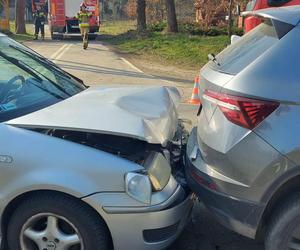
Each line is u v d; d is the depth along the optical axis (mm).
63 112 3516
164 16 35594
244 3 19547
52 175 3154
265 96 3020
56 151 3201
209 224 4297
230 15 19531
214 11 22625
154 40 21688
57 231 3266
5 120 3455
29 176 3184
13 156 3215
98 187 3135
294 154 2951
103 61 16375
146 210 3141
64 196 3205
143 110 3758
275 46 3133
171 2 23656
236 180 3137
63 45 22219
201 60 16609
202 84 3547
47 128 3273
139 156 3438
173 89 4871
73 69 14219
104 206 3125
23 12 30859
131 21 48906
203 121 3436
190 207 3584
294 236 3094
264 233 3330
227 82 3176
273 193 3062
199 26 22828
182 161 3867
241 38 3820
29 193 3252
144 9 25703
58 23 26078
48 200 3211
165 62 16750
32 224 3307
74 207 3188
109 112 3535
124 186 3133
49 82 4207
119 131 3215
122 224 3156
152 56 18219
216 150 3211
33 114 3480
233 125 3107
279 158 2984
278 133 2990
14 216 3312
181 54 17797
